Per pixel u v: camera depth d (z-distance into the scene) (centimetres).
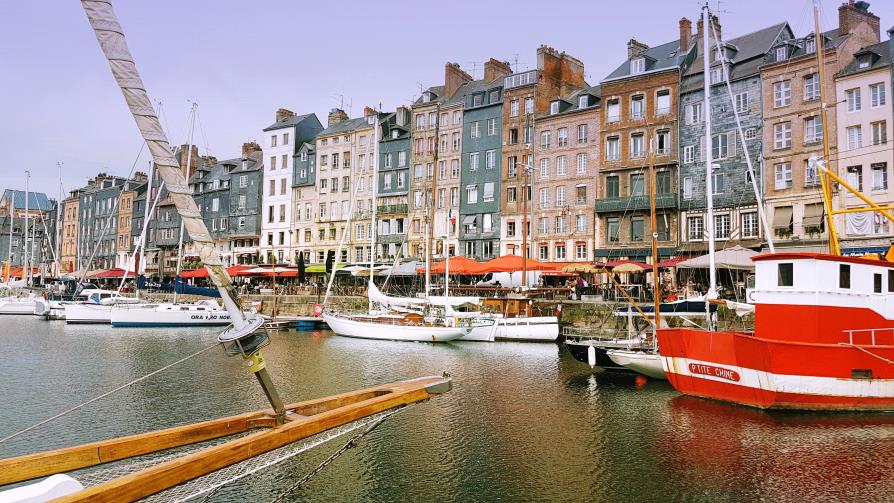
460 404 1998
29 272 10519
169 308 4959
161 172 593
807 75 4441
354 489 1259
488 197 6450
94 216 11406
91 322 5134
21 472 641
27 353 3244
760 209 3512
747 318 3347
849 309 1809
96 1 557
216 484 692
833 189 4262
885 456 1441
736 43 5247
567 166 5838
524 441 1586
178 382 2372
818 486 1270
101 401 2044
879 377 1767
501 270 4231
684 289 4109
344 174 7812
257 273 6341
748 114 4741
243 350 682
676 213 5038
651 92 5272
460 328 3753
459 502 1196
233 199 8956
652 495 1231
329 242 7862
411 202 7131
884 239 3988
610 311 3762
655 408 1922
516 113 6297
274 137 8581
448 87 7169
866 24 4534
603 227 5447
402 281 6162
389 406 792
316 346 3625
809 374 1753
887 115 4056
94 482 721
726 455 1463
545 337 3762
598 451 1505
